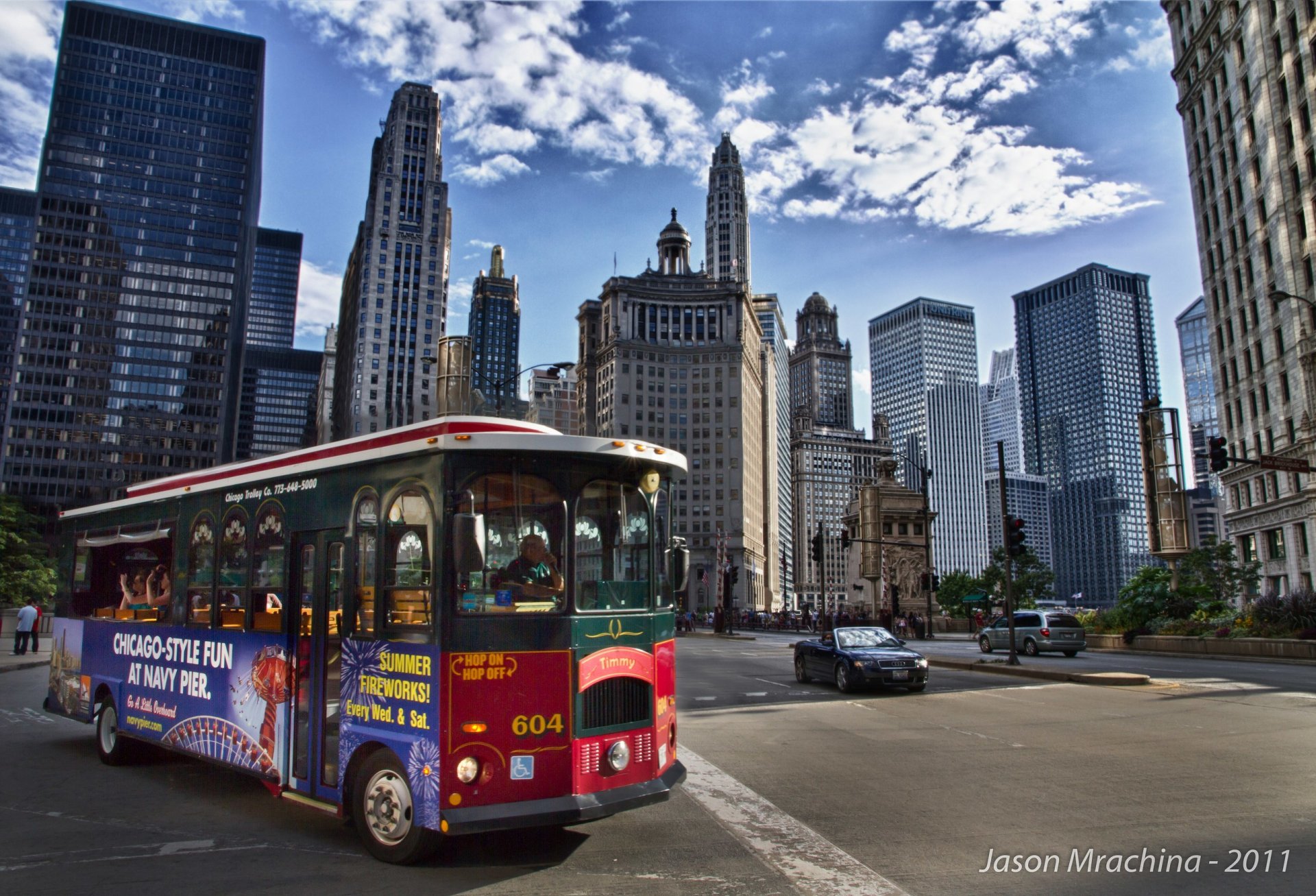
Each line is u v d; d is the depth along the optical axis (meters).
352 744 6.74
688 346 140.62
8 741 12.33
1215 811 7.54
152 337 137.00
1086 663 25.77
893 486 72.88
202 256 141.75
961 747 11.07
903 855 6.42
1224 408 61.88
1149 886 5.63
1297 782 8.67
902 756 10.51
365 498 7.02
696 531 136.12
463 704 6.02
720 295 144.00
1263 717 13.07
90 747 11.84
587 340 159.88
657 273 155.62
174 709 9.28
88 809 8.20
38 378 130.25
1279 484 53.72
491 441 6.40
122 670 10.41
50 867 6.31
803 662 20.17
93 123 139.25
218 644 8.66
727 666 25.75
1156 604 34.16
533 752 6.14
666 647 7.29
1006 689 18.02
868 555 54.50
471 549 6.09
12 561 52.44
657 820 7.55
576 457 6.75
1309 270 50.62
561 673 6.33
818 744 11.43
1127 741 11.23
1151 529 35.50
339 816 6.78
